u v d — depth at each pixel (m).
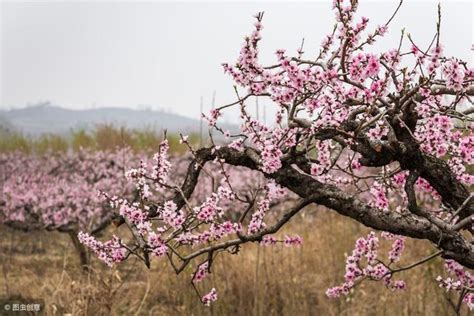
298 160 4.88
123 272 11.70
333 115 4.52
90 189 16.17
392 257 5.41
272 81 4.60
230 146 5.09
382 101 4.46
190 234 4.94
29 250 14.74
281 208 16.73
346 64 4.66
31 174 19.62
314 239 13.03
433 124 4.34
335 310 9.97
